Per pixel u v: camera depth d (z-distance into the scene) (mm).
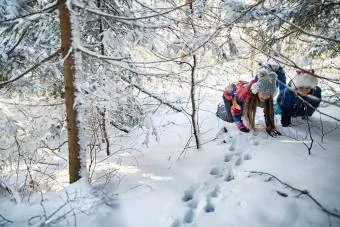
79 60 3828
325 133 4734
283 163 4105
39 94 5605
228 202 3668
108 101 4473
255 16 4504
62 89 5359
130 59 4734
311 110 4984
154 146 5453
